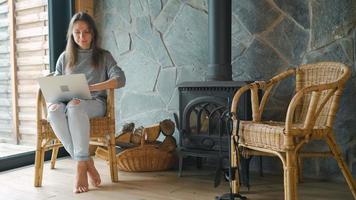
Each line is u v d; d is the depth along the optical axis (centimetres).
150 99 326
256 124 190
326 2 244
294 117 227
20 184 238
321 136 184
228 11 258
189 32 302
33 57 343
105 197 209
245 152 199
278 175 262
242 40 279
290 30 259
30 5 341
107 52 256
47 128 232
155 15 321
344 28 238
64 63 252
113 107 242
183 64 306
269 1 267
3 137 336
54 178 252
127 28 338
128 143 278
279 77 223
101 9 353
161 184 237
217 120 247
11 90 338
